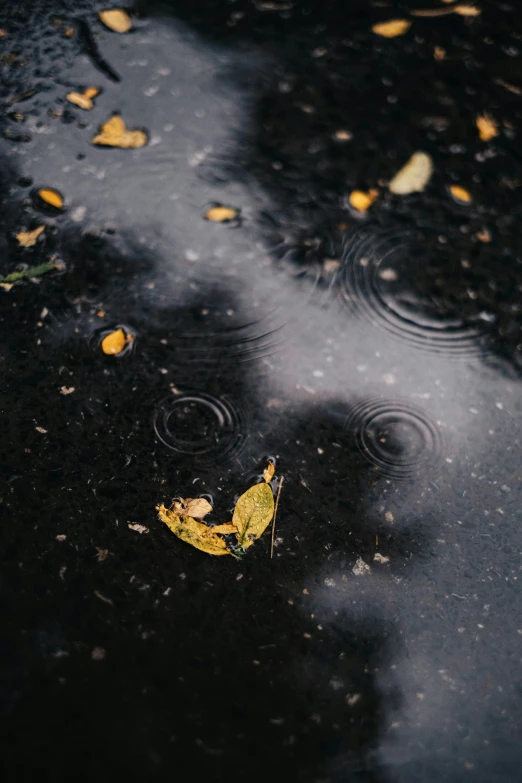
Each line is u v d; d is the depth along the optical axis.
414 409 0.91
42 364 0.91
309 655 0.83
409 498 0.88
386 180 1.01
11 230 0.96
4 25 1.06
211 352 0.93
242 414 0.90
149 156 1.01
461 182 1.02
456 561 0.86
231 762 0.80
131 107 1.03
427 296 0.96
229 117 1.04
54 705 0.80
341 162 1.02
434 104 1.06
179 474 0.88
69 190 0.98
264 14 1.10
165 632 0.82
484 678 0.83
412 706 0.82
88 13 1.08
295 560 0.85
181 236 0.97
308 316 0.95
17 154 1.00
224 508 0.87
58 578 0.83
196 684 0.81
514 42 1.11
